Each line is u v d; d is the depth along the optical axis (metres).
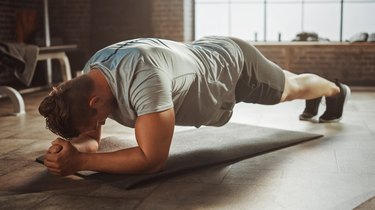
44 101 1.59
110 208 1.53
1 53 4.28
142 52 1.73
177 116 2.01
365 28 6.76
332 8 6.81
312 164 2.07
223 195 1.65
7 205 1.57
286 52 5.98
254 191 1.69
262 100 2.44
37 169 2.06
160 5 6.84
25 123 3.40
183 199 1.61
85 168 1.72
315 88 2.76
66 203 1.58
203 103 2.05
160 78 1.70
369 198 1.59
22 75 4.48
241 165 2.06
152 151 1.70
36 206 1.56
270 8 6.95
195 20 7.19
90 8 7.24
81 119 1.62
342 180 1.82
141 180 1.75
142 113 1.68
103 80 1.72
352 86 6.32
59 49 5.68
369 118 3.37
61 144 1.68
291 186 1.75
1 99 4.99
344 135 2.72
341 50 6.69
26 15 6.50
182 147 2.34
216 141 2.49
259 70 2.32
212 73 2.05
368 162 2.09
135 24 7.00
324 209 1.51
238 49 2.22
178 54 1.88
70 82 1.64
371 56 6.62
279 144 2.41
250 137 2.60
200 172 1.95
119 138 2.63
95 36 7.20
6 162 2.20
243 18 7.05
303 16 6.89
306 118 3.31
